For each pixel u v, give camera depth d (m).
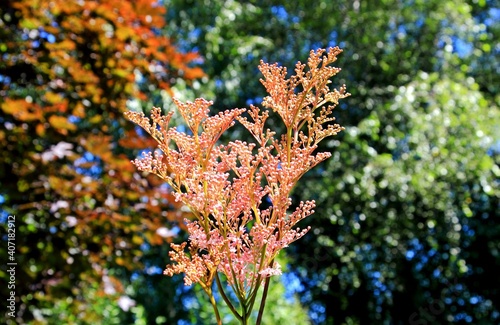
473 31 10.52
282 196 1.29
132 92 4.64
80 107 4.48
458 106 9.40
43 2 4.33
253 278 1.25
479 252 10.54
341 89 1.40
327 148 10.02
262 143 1.37
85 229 4.38
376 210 9.62
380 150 10.11
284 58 10.60
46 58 4.21
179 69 4.72
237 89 10.12
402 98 9.41
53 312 5.64
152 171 1.33
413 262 10.34
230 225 1.31
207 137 1.32
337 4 10.57
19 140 4.10
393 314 10.66
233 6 10.52
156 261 9.93
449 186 9.53
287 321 6.71
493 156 9.79
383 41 10.45
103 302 6.91
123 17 4.46
